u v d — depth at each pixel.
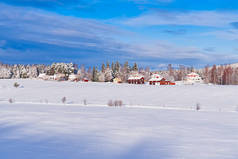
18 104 30.47
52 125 13.51
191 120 17.22
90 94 47.31
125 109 25.50
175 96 43.19
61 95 45.78
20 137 10.16
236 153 8.18
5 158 6.98
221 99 38.19
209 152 8.27
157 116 19.38
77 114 19.42
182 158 7.47
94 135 10.91
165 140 10.15
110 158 7.29
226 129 13.33
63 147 8.55
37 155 7.38
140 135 11.15
